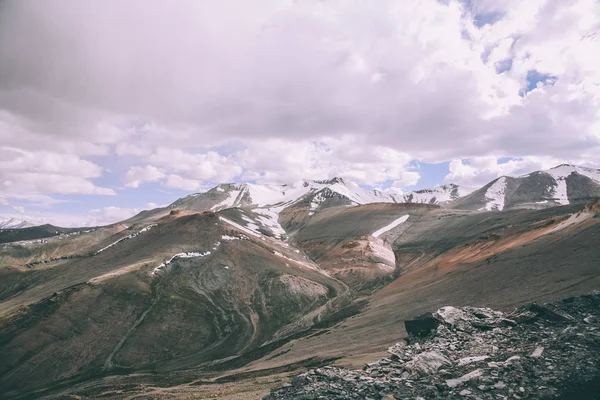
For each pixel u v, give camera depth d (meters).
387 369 33.28
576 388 24.52
